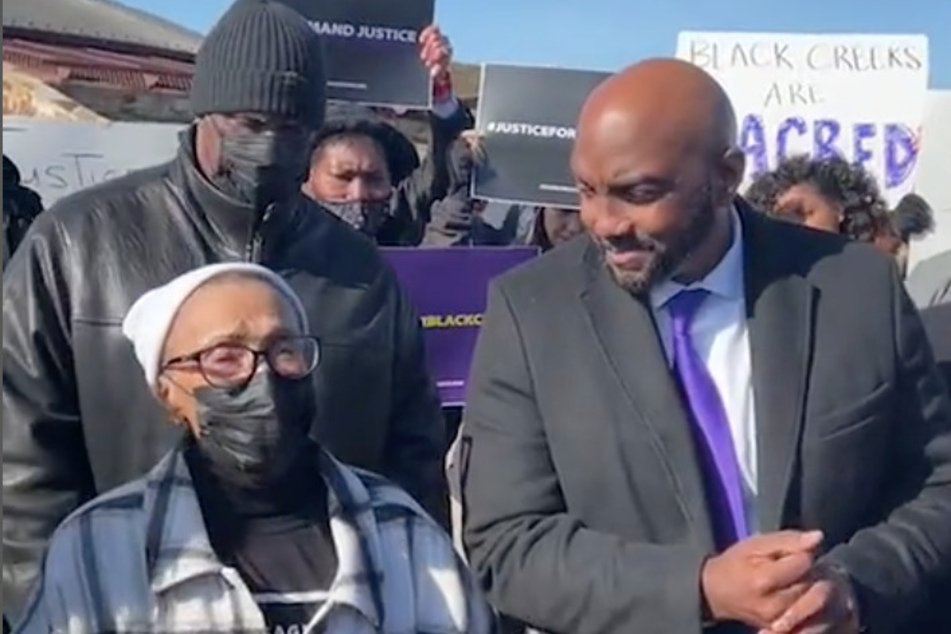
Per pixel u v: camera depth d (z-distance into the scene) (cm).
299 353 219
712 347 237
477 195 475
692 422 233
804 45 530
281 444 216
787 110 532
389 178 423
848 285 240
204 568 210
